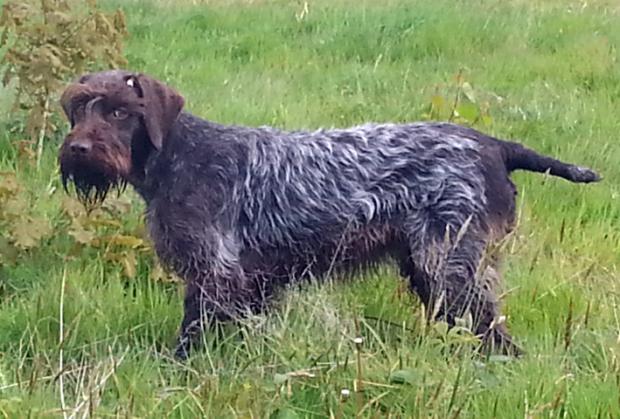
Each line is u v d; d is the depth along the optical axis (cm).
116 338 629
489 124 995
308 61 1335
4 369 584
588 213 880
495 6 1622
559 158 985
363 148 648
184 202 631
